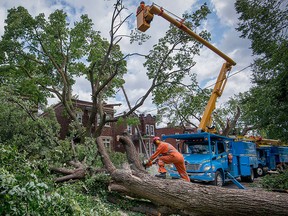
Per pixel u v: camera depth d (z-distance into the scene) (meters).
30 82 16.69
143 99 16.92
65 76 18.08
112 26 15.80
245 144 12.80
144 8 8.86
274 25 9.69
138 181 5.45
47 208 2.85
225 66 11.21
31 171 3.77
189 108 20.22
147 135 33.00
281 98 11.07
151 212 5.57
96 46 18.02
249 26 10.41
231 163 11.48
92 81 16.84
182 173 7.51
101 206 4.86
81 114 25.25
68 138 10.23
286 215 3.84
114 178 6.18
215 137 10.59
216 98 10.92
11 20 17.53
